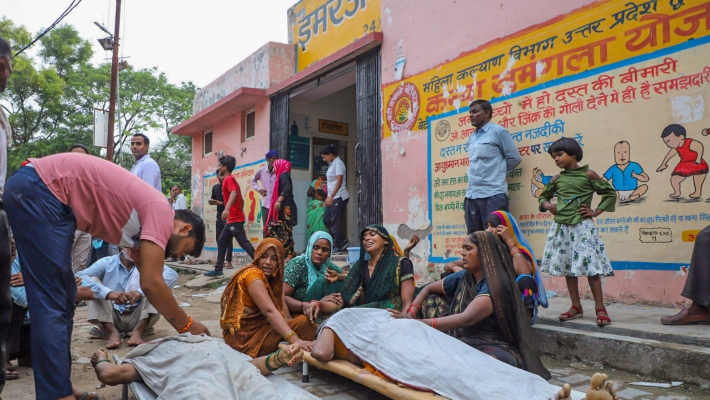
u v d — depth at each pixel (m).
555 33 5.20
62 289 2.39
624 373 3.35
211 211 13.04
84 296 3.81
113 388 3.24
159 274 2.47
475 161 5.32
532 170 5.38
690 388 2.99
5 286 2.43
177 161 27.36
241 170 11.65
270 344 3.50
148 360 2.69
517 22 5.59
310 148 10.96
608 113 4.73
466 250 3.10
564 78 5.11
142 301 4.38
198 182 13.91
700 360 3.00
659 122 4.37
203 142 13.75
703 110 4.10
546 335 3.86
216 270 8.71
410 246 4.21
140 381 2.74
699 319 3.56
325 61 8.51
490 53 5.88
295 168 10.73
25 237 2.33
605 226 4.73
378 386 2.66
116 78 14.89
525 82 5.48
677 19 4.28
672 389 2.99
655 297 4.35
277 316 3.36
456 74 6.31
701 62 4.12
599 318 3.67
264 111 10.72
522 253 3.64
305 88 9.53
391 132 7.31
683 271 4.18
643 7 4.50
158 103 26.67
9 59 2.35
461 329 3.11
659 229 4.34
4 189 2.38
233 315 3.53
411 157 6.95
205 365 2.47
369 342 2.89
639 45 4.52
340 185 8.80
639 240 4.48
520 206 5.49
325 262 4.32
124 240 2.55
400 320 2.93
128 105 25.89
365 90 7.91
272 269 3.56
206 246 13.12
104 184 2.46
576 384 3.13
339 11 8.98
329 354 3.05
